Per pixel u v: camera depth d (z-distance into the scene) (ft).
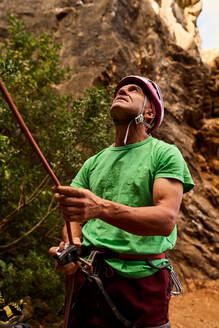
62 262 4.30
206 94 30.73
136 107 5.15
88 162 5.83
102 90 13.17
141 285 4.38
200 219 23.85
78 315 4.73
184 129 28.37
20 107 14.21
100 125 13.01
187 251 22.20
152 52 27.63
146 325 4.32
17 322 6.04
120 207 3.76
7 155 10.78
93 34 25.43
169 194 4.24
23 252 13.10
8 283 11.10
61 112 14.69
